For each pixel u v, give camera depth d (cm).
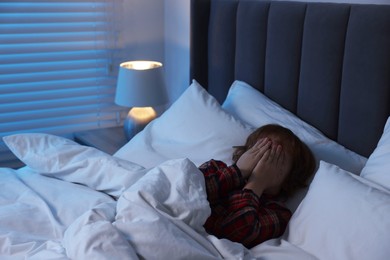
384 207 120
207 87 247
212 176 151
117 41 287
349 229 121
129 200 129
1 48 256
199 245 123
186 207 129
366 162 156
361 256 116
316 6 180
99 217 125
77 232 119
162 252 116
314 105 186
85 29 275
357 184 131
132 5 288
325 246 125
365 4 164
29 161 179
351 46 166
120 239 113
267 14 202
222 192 151
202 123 190
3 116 266
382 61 157
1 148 271
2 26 255
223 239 131
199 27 238
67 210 153
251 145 168
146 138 200
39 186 170
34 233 143
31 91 268
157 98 244
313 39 181
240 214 141
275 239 141
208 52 240
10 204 157
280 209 151
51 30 266
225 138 181
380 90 159
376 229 116
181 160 142
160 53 306
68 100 280
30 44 265
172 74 303
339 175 137
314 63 182
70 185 171
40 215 150
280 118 188
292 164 159
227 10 221
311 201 136
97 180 166
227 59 227
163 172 140
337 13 171
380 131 162
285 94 199
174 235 119
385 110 160
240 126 184
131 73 239
